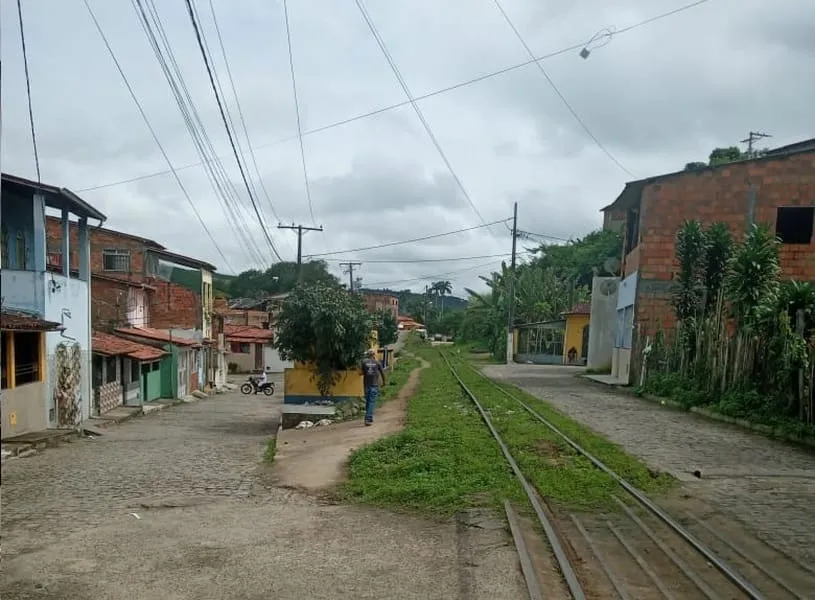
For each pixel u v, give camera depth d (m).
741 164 24.11
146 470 12.19
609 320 35.53
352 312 19.14
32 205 20.27
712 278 20.75
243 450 14.98
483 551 6.44
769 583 5.68
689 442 12.64
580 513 7.84
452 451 11.10
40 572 6.12
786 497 8.59
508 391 22.72
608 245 59.66
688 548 6.61
